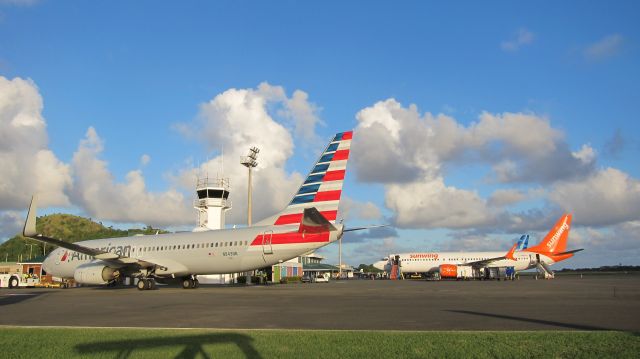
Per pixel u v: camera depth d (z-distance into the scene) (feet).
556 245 269.03
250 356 30.81
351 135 113.50
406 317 54.65
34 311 66.28
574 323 48.06
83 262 145.59
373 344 34.63
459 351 31.78
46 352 32.94
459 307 67.31
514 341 35.29
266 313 60.54
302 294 103.30
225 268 123.65
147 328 45.03
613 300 79.87
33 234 104.68
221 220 202.90
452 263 274.57
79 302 83.05
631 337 36.73
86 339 37.93
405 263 283.18
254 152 196.54
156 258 131.03
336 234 109.70
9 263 201.05
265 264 118.73
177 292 115.34
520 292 108.78
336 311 62.54
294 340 36.50
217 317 56.34
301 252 113.80
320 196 113.39
